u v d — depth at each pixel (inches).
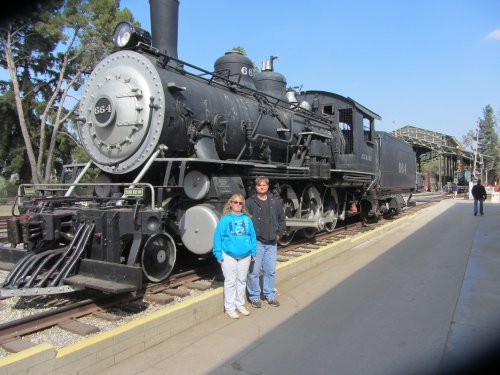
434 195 1836.9
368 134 516.1
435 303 205.9
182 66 271.6
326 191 421.4
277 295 221.3
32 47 944.9
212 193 239.6
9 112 1009.5
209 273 250.2
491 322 179.2
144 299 198.7
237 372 137.3
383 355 149.6
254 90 324.8
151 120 237.3
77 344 130.3
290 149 361.7
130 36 252.4
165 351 150.9
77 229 198.8
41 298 199.3
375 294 222.7
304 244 365.1
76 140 1021.8
